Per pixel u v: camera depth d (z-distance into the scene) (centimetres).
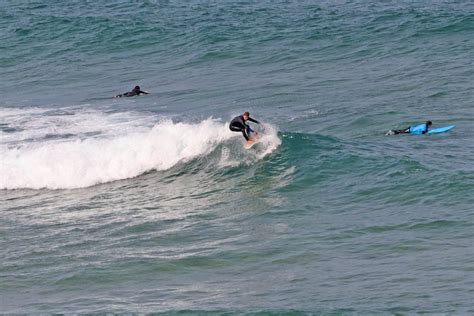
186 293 5741
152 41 19400
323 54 17250
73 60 18325
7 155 9619
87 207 8450
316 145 9150
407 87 13975
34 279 6344
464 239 6394
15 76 17212
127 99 14375
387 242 6500
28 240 7450
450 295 5278
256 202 8056
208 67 16875
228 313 5119
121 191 8881
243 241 6906
